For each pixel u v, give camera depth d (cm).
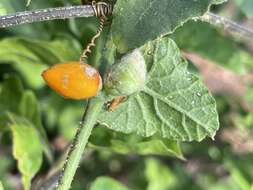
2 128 21
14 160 31
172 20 13
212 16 16
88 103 14
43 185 19
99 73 14
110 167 30
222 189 30
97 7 14
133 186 30
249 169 26
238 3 23
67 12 14
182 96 15
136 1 14
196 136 16
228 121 28
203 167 30
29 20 14
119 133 18
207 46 22
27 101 22
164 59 15
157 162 30
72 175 15
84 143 15
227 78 33
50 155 21
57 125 30
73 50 21
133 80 14
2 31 23
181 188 29
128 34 14
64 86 14
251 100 29
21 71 27
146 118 16
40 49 20
